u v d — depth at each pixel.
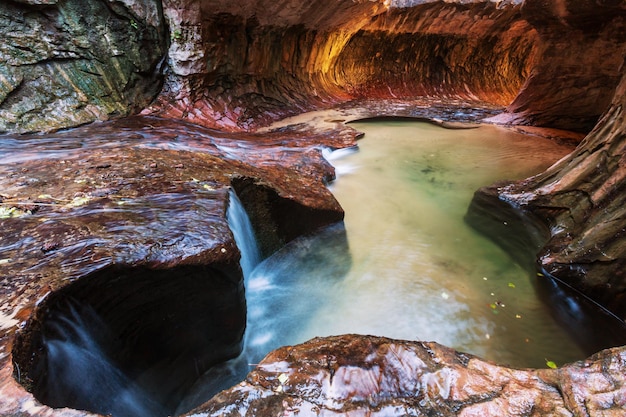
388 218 6.95
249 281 4.91
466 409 2.17
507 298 5.00
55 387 2.39
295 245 5.81
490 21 19.59
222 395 2.21
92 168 4.84
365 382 2.34
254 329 4.41
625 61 5.74
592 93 11.28
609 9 9.20
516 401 2.22
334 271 5.47
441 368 2.47
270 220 5.45
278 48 12.80
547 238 5.60
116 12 8.44
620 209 4.71
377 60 18.50
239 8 10.29
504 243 6.24
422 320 4.62
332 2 12.69
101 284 2.73
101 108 8.38
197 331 3.47
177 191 4.27
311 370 2.43
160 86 9.88
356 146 10.28
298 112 13.50
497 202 6.59
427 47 19.61
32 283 2.52
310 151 8.73
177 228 3.42
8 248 2.94
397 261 5.75
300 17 12.53
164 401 3.37
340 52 16.56
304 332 4.45
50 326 2.42
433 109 15.60
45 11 7.48
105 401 2.81
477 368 2.50
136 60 9.12
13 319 2.24
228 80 11.20
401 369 2.46
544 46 11.81
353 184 8.04
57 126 7.42
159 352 3.32
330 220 6.28
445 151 10.48
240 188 5.05
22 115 7.12
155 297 3.06
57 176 4.53
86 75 8.24
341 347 2.69
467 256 5.94
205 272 3.16
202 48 9.72
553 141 11.34
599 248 4.67
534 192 6.17
